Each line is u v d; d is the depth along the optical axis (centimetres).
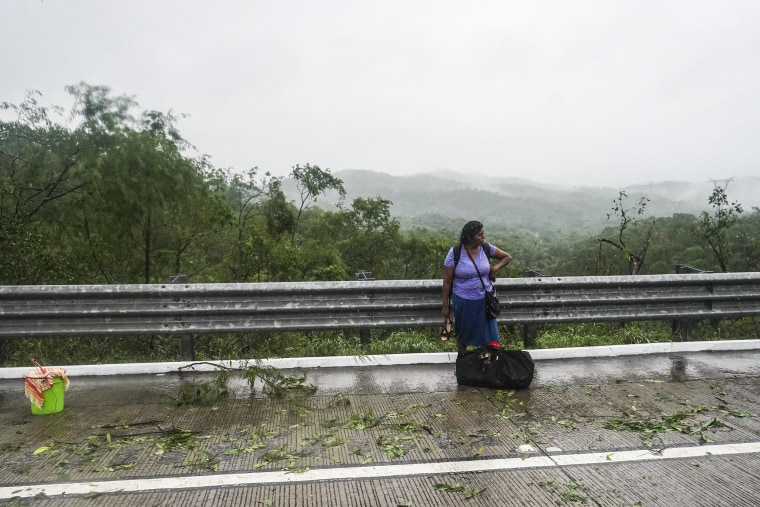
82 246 1078
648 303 610
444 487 301
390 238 4028
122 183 1064
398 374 505
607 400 441
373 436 369
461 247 490
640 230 7444
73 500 287
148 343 703
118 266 1181
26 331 518
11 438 364
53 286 514
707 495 294
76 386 467
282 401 435
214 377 483
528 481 308
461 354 482
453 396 448
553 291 593
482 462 331
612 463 331
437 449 349
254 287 537
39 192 1109
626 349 568
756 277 612
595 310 604
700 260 5247
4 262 810
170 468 322
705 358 556
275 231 2620
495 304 484
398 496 291
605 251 4538
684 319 621
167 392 453
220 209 1343
